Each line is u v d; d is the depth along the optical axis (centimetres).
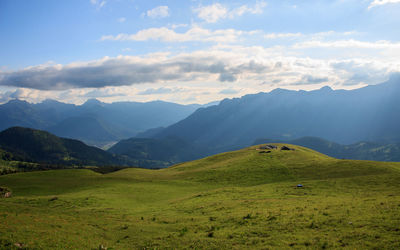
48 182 8925
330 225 2838
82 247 2519
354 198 4278
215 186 7756
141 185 8131
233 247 2477
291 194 5253
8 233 2606
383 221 2736
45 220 3506
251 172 8950
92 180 9331
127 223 3831
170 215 4369
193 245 2639
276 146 14288
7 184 8556
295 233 2711
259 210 3919
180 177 9606
